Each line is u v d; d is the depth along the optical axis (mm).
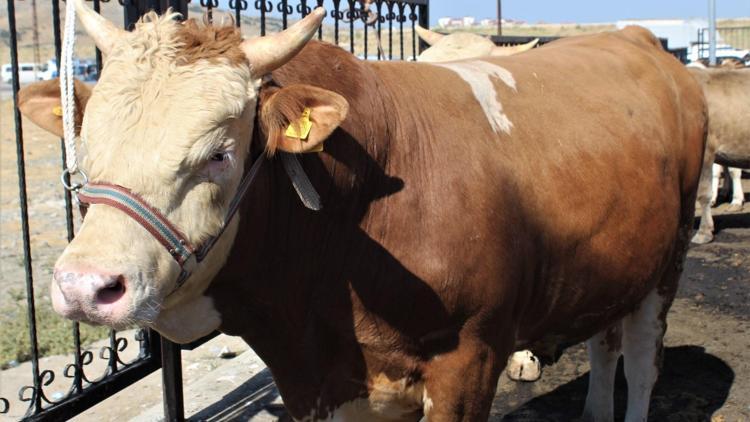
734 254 8539
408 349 2990
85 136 2281
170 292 2369
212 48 2377
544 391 5188
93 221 2195
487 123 3242
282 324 3006
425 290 2900
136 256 2188
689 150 4371
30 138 23016
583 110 3650
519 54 4016
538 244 3268
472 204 2986
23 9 55312
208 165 2307
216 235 2408
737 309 6672
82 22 2578
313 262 2912
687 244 4484
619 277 3717
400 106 3047
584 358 5711
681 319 6465
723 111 9508
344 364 3061
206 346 6371
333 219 2875
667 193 3977
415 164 2982
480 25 72250
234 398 4992
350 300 2939
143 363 4266
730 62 14516
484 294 2994
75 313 2102
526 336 3498
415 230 2914
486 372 3100
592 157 3518
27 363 6312
